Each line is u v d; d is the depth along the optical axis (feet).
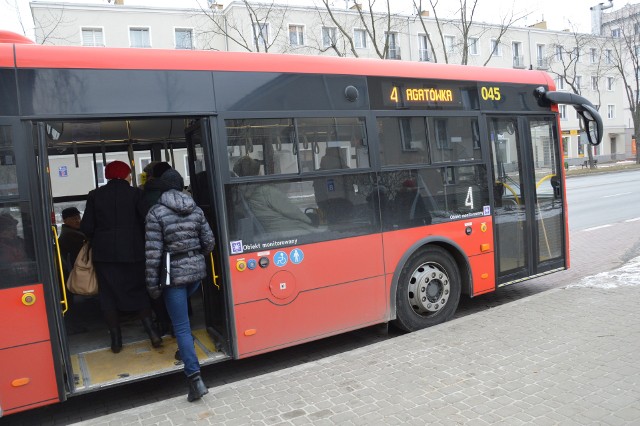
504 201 20.76
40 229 12.40
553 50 147.13
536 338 15.69
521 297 23.47
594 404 11.46
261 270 14.97
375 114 17.22
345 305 16.53
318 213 15.98
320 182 16.03
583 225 44.06
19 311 12.19
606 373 12.92
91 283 15.42
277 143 15.33
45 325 12.44
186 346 13.10
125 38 95.71
